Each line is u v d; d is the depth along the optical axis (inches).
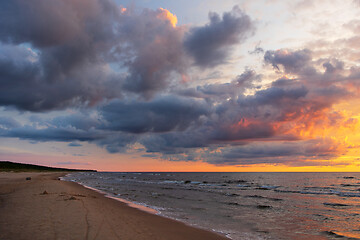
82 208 541.3
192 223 507.8
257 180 2930.6
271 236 425.7
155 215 579.5
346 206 823.7
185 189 1486.2
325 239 413.1
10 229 336.2
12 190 936.3
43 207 528.1
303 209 749.3
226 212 675.4
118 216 504.4
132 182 2246.6
